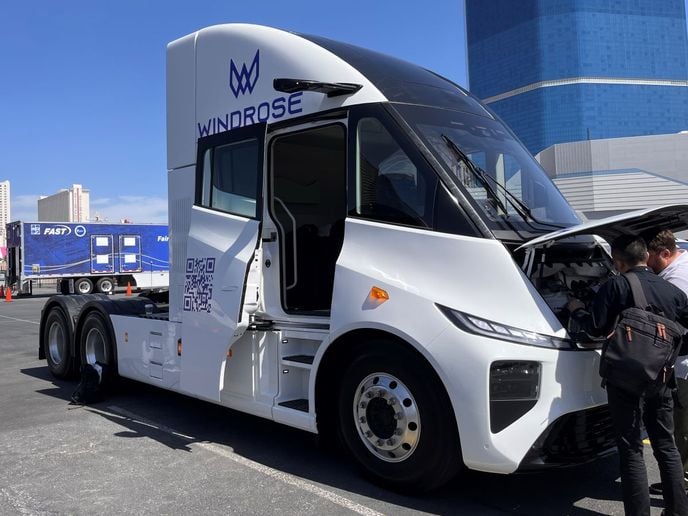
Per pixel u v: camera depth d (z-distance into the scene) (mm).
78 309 7867
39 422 5953
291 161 5219
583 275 4152
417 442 3811
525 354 3430
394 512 3754
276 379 4738
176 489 4164
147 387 7488
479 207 3824
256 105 4934
